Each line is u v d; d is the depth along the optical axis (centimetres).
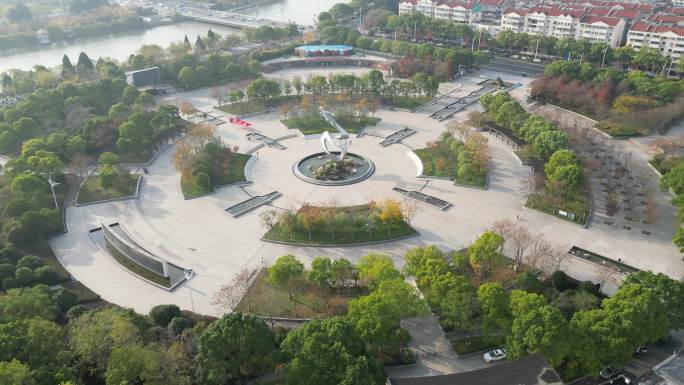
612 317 15875
